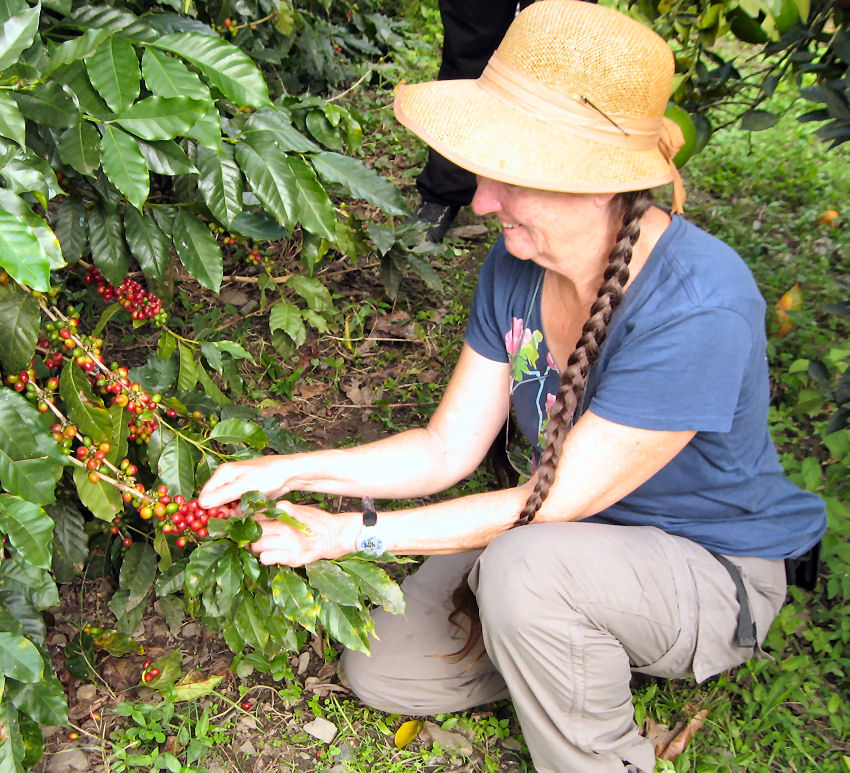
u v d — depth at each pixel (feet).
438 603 6.62
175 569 5.82
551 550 5.33
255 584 5.24
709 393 5.11
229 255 11.20
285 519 5.16
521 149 4.74
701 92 8.45
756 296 5.27
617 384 5.19
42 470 4.80
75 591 7.44
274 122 5.73
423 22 19.21
